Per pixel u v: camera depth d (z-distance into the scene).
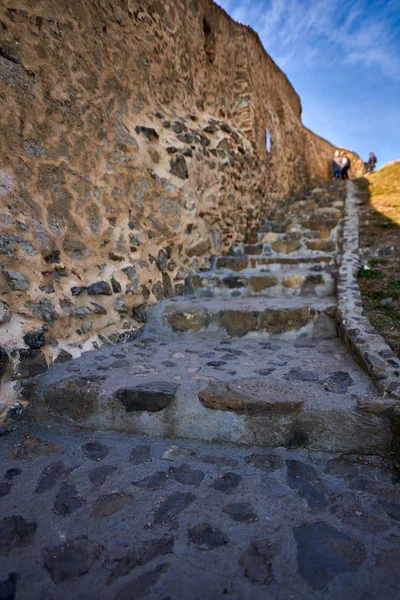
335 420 1.51
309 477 1.36
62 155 2.18
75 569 1.00
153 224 2.95
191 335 2.71
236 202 4.34
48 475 1.40
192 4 3.84
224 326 2.68
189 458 1.50
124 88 2.74
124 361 2.15
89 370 1.99
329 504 1.22
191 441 1.65
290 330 2.59
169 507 1.22
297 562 1.01
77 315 2.22
